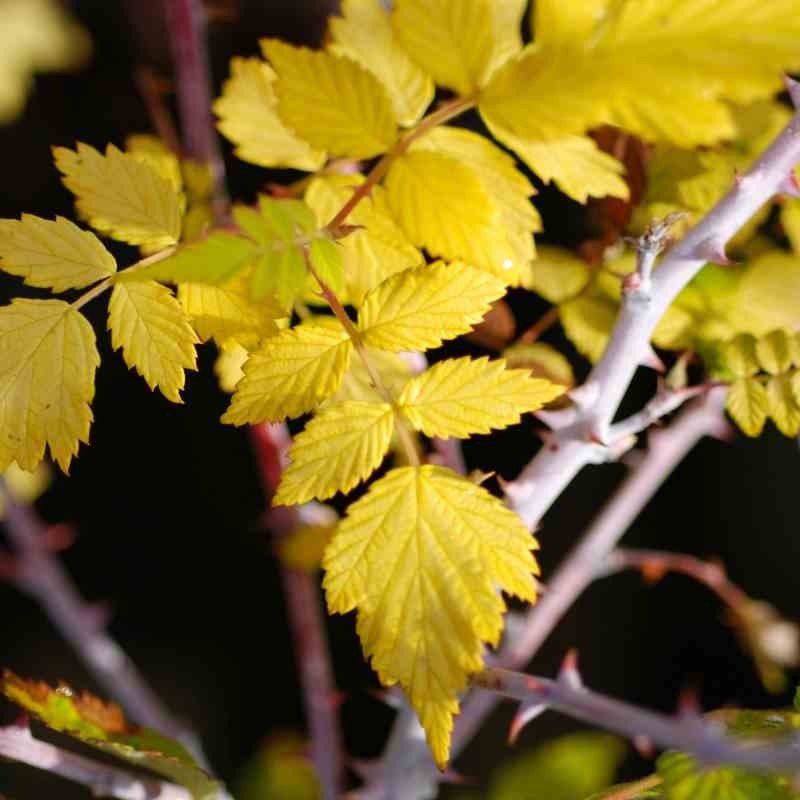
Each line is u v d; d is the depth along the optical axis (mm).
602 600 1467
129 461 1583
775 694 1355
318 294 860
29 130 1507
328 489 814
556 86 797
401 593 812
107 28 1481
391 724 1456
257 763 1219
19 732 870
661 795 857
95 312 1488
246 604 1557
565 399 875
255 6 1344
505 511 814
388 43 864
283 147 898
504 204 848
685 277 838
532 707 871
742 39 781
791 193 828
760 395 879
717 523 1437
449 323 820
